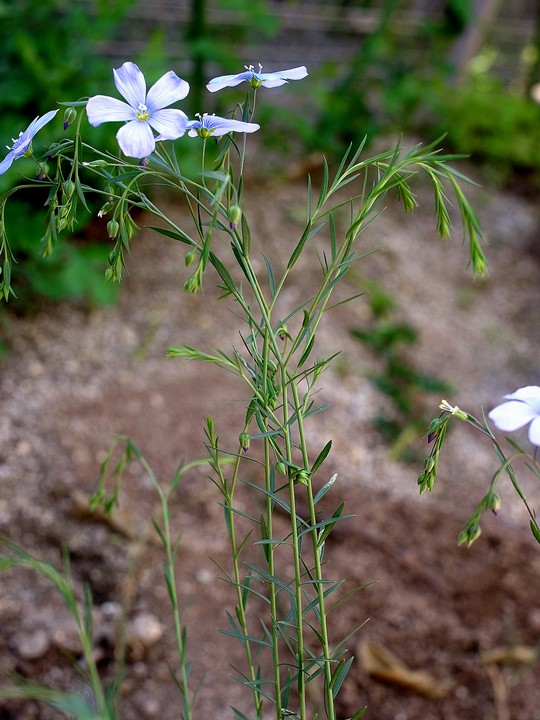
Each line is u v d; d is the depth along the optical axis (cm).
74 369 83
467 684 64
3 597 63
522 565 74
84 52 90
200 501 73
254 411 34
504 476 87
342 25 141
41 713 57
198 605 66
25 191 83
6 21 90
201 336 91
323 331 98
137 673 61
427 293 113
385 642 66
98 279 83
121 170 33
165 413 81
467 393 98
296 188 121
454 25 143
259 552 71
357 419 88
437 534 76
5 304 86
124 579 66
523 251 129
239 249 31
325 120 123
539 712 63
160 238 101
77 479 72
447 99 145
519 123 149
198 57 105
